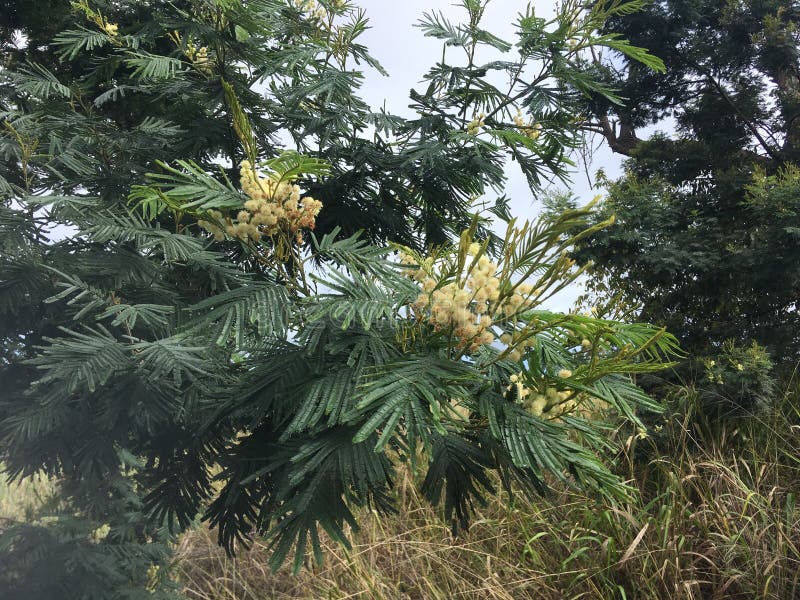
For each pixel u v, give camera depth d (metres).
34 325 1.98
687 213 5.64
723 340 4.79
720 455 3.63
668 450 3.88
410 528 3.72
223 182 2.18
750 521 3.22
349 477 1.00
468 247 0.99
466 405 1.03
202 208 1.13
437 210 2.66
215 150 2.26
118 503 2.89
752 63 6.71
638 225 4.92
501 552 3.50
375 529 3.72
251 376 1.24
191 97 2.38
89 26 2.99
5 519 2.69
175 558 3.67
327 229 2.39
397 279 1.18
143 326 1.81
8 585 2.34
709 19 6.72
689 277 4.96
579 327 1.03
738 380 3.94
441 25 2.53
